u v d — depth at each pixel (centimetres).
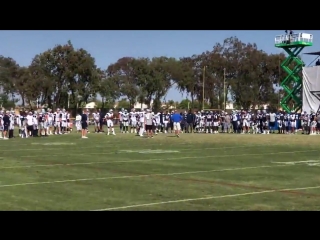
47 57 7125
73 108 7219
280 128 4206
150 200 1034
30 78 7188
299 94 5450
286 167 1625
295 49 5409
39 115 3769
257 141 3011
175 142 2898
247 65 7769
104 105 8519
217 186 1221
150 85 8219
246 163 1744
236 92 7938
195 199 1045
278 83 7706
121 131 4409
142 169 1563
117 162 1766
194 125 4388
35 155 2036
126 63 8506
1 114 3469
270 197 1068
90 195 1091
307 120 4150
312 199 1045
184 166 1647
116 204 991
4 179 1334
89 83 7306
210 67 8062
